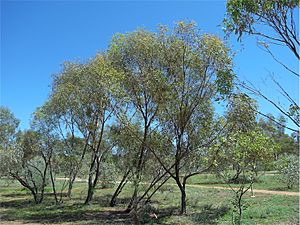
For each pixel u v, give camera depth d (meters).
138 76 22.02
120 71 21.64
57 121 32.16
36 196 35.38
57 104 29.58
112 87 20.55
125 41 22.14
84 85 24.77
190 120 22.56
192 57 21.27
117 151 26.66
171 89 21.19
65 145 33.22
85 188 47.94
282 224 18.27
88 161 34.59
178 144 22.72
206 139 21.84
